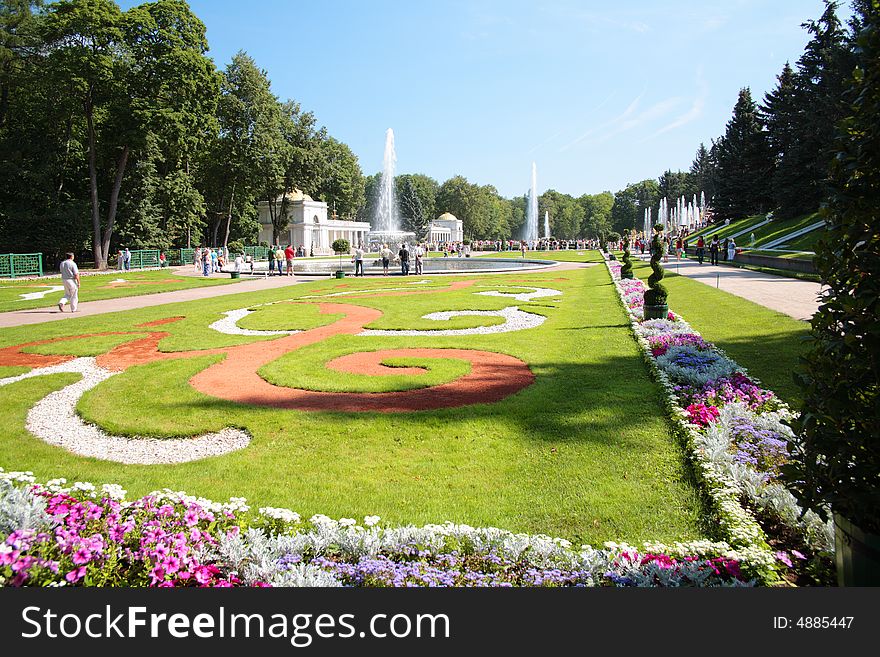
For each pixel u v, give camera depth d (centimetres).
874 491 312
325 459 660
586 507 530
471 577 391
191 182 5778
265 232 8544
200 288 3112
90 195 5175
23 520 393
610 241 7656
